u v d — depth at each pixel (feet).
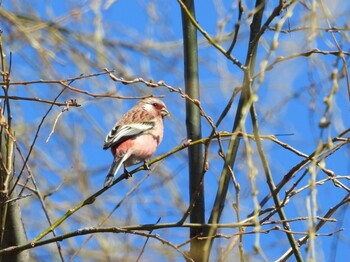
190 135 36.60
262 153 31.83
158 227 32.63
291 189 31.73
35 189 38.50
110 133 43.83
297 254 31.89
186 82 37.32
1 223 34.83
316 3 26.96
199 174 35.88
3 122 33.17
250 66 33.42
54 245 50.60
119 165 42.11
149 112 45.85
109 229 32.65
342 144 31.37
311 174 24.85
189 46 37.65
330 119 24.61
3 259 35.40
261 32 31.78
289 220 31.22
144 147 43.88
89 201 34.91
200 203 35.45
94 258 48.85
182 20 37.93
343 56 26.45
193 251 33.55
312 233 24.13
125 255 47.14
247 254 39.45
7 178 33.60
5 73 32.83
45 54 48.62
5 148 35.40
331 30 28.40
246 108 26.68
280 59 28.91
